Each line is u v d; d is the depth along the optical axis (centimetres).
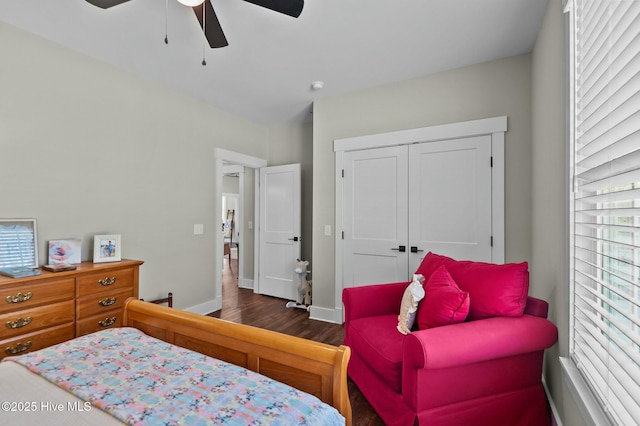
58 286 205
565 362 143
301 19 205
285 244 433
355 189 329
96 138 262
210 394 95
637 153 87
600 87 116
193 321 139
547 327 153
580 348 133
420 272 226
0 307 179
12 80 214
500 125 259
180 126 335
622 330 93
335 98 340
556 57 167
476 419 149
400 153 306
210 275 372
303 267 393
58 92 237
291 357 113
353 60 262
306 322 341
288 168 431
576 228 140
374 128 316
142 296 297
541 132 206
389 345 173
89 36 227
